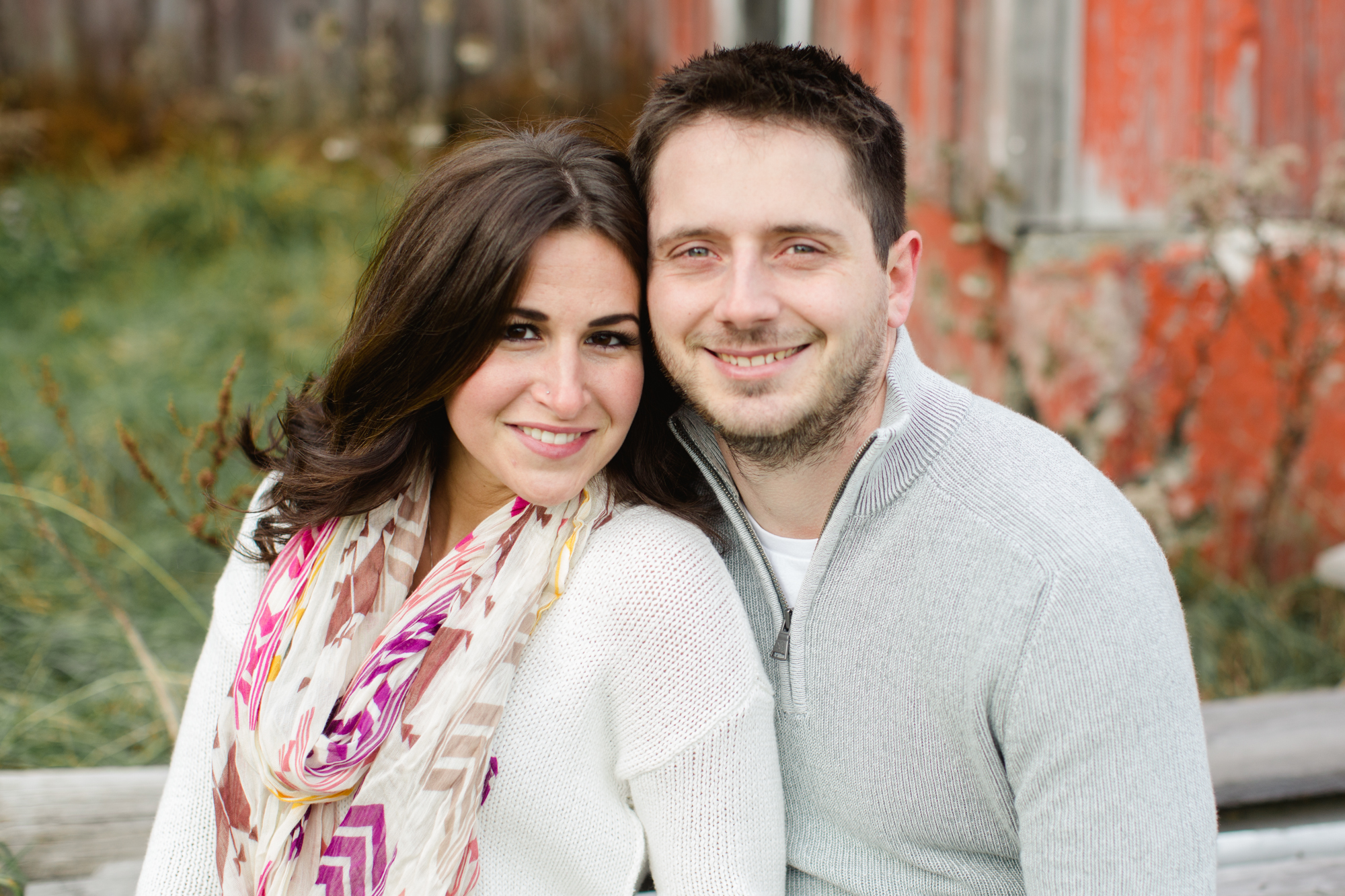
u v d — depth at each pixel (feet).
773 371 3.86
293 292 13.66
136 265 14.61
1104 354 9.73
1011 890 4.27
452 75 18.80
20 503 8.91
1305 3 9.78
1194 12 9.71
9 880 5.05
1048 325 9.82
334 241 14.99
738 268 3.75
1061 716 3.70
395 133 17.42
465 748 4.02
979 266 10.47
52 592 8.50
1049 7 9.57
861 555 4.06
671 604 4.11
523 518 4.32
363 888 4.05
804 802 4.53
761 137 3.70
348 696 4.11
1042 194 9.83
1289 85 9.86
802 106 3.70
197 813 4.46
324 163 17.07
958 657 3.90
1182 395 9.75
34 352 12.06
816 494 4.19
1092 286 9.70
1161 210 9.88
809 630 4.22
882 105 3.97
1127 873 3.65
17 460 9.81
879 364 4.07
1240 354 9.75
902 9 11.03
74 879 5.37
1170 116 9.82
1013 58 9.65
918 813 4.24
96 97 18.35
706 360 3.93
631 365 4.09
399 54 18.65
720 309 3.80
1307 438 9.78
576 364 3.93
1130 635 3.65
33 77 18.35
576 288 3.85
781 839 4.29
